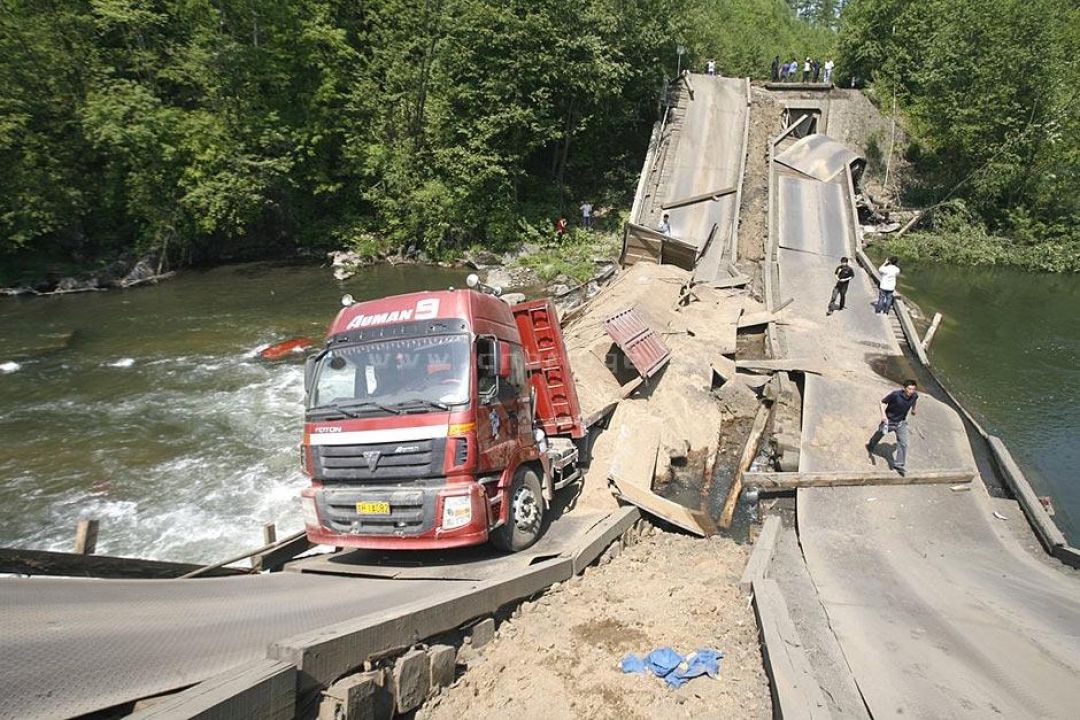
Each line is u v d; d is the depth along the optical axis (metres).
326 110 33.03
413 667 4.78
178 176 29.05
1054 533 9.26
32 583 5.31
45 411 14.91
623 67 33.91
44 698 3.29
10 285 25.98
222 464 12.59
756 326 19.16
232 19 30.95
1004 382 17.33
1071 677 5.21
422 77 33.22
